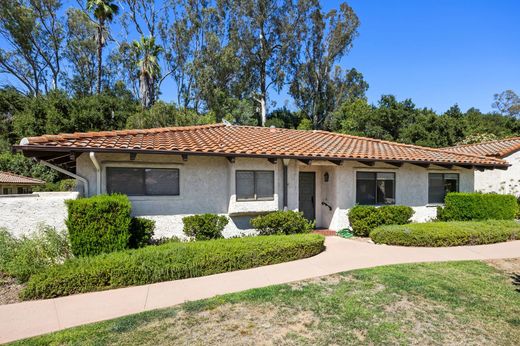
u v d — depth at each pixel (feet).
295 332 15.52
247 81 143.02
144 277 23.17
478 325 16.57
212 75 126.62
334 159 39.52
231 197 35.73
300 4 141.90
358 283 22.50
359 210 40.16
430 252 32.68
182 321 16.76
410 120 123.85
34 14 124.57
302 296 20.03
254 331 15.61
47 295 20.70
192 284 22.97
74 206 25.29
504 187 64.85
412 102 128.77
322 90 157.99
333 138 54.65
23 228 26.84
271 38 145.69
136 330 15.80
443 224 39.19
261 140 43.45
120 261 23.02
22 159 86.79
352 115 133.39
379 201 45.91
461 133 115.85
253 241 28.50
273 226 35.22
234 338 14.94
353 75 161.17
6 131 108.99
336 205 43.19
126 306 19.16
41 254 24.86
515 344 14.76
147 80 111.86
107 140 32.27
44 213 27.45
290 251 29.04
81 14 127.95
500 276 24.86
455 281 23.30
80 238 25.32
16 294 21.25
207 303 19.02
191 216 33.27
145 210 33.37
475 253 32.63
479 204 45.60
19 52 126.41
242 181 36.55
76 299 20.42
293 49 146.20
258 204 37.06
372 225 39.81
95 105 101.09
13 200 26.58
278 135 50.57
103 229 25.96
